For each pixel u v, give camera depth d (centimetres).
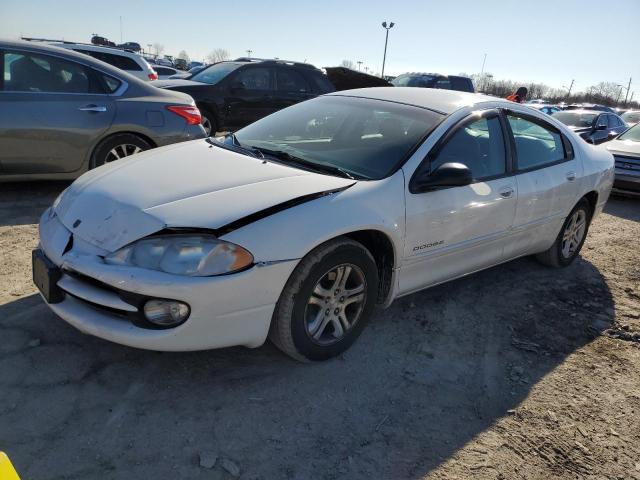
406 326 358
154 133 580
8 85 510
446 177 319
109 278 244
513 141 399
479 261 388
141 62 1160
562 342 363
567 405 295
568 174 445
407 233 317
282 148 360
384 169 322
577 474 246
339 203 286
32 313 320
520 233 412
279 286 263
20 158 518
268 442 241
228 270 248
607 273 502
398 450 246
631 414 294
